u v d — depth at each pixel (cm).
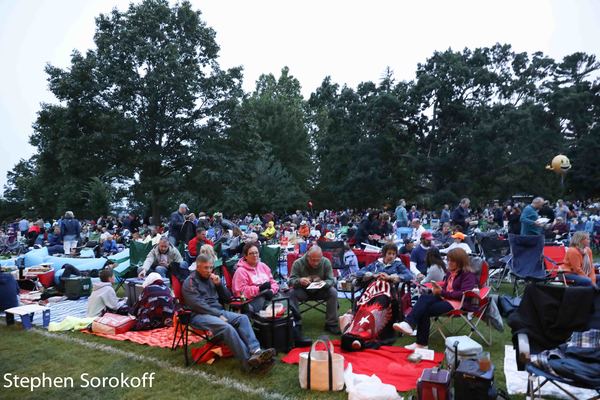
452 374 406
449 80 4150
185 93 3197
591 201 4291
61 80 2969
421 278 693
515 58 4784
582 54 5569
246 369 469
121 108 3188
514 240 778
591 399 343
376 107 4162
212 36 3522
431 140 4359
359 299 599
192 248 1013
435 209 4000
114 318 655
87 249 1304
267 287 621
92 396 429
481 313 538
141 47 3031
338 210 5188
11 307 734
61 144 2961
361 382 405
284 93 6125
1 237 2116
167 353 546
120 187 3275
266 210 4253
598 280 705
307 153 5547
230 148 3441
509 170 4291
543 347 387
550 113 4559
